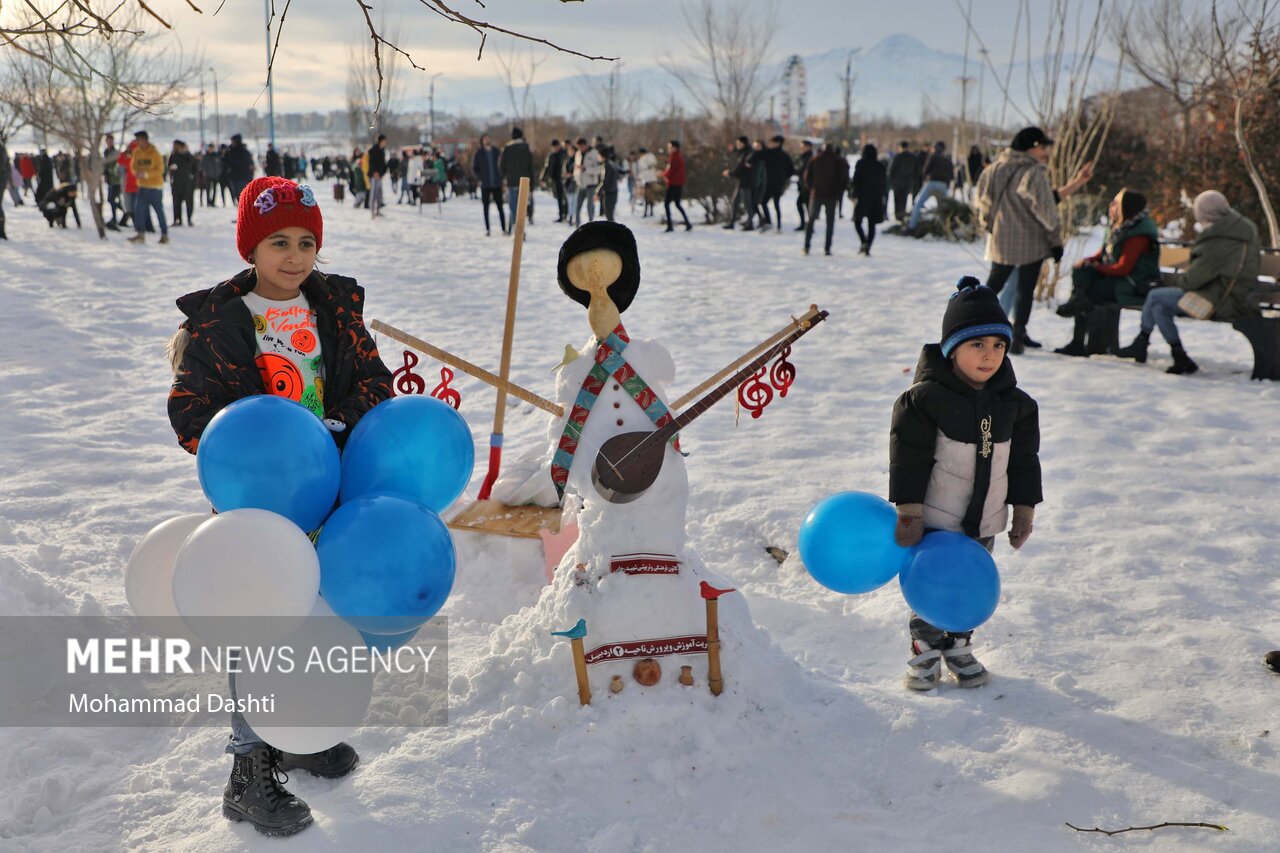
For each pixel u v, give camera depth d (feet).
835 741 9.62
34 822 8.28
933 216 59.47
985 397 10.12
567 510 11.87
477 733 9.37
